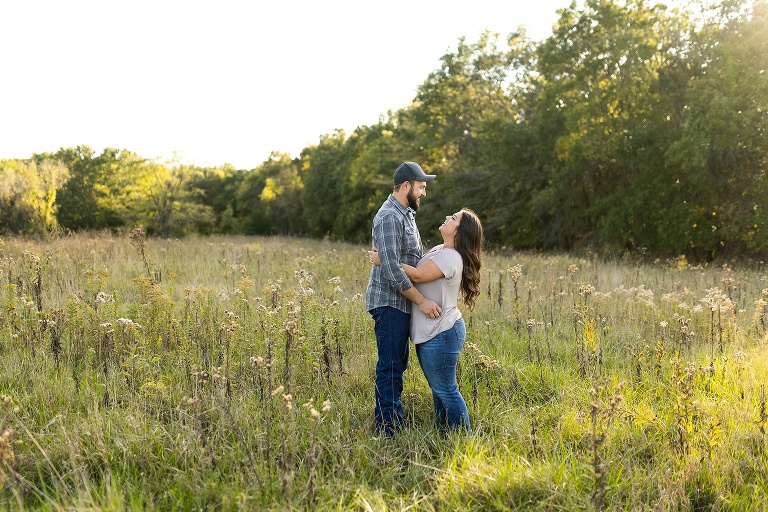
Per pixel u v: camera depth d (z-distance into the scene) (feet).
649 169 57.98
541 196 66.74
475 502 9.45
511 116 74.79
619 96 58.44
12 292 20.10
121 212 126.41
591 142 57.57
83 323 17.16
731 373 14.51
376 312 12.37
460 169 84.84
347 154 139.74
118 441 10.63
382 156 114.62
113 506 8.42
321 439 11.03
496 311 22.35
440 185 86.12
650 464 10.66
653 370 14.89
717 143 49.24
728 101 48.03
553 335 19.42
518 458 10.50
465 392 14.43
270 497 9.29
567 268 37.81
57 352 14.73
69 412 12.20
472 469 9.96
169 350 16.21
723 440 10.99
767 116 49.21
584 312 19.13
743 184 53.16
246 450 10.40
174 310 18.88
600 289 27.96
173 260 37.24
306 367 14.73
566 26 64.59
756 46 48.98
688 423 11.19
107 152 155.02
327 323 16.43
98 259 35.12
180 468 10.34
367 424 12.20
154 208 119.65
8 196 78.23
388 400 12.23
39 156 169.58
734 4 53.01
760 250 51.65
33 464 10.19
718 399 13.17
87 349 15.67
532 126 69.77
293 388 13.43
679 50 56.29
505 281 29.50
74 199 148.46
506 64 85.40
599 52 59.82
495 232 82.23
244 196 202.49
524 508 9.32
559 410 13.08
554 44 64.95
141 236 29.68
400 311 12.26
